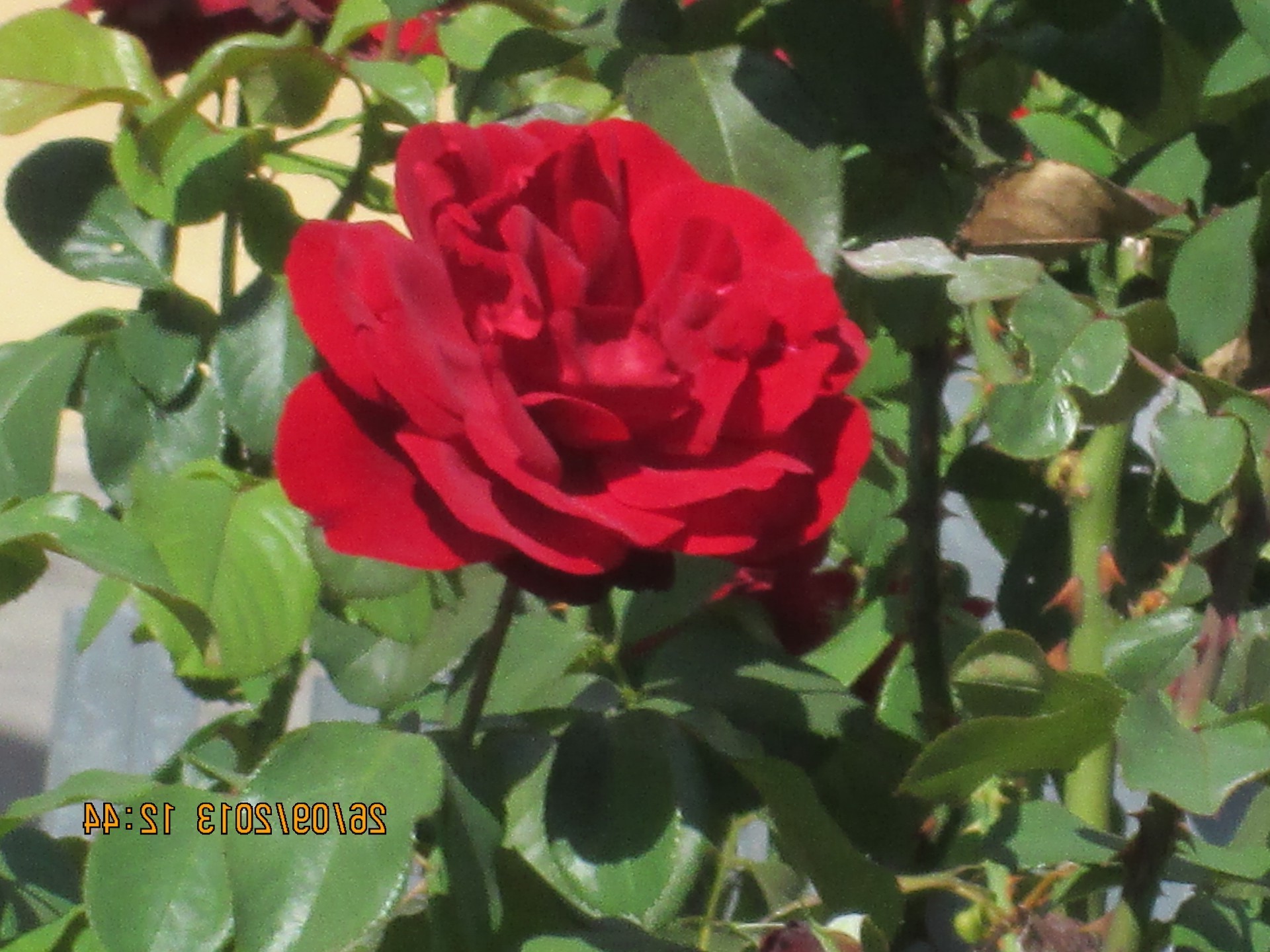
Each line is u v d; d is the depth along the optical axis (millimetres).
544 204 643
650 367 631
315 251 636
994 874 723
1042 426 654
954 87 716
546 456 618
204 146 718
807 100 683
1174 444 649
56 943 686
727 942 735
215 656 671
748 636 735
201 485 686
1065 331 657
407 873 631
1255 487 667
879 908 700
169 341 728
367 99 732
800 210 677
